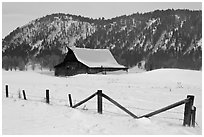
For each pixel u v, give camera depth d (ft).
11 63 485.56
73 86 83.92
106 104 49.19
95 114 38.17
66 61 241.55
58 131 28.50
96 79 129.59
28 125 31.09
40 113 37.91
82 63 223.10
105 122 33.17
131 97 59.93
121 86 86.74
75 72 230.89
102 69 223.71
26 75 160.86
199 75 134.10
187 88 86.53
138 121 33.27
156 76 135.95
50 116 35.96
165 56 561.43
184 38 618.44
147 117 34.88
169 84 105.81
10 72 195.83
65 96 60.85
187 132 29.60
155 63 517.14
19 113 37.88
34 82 108.47
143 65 549.95
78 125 31.24
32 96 60.70
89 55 241.55
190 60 522.88
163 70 151.02
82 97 59.47
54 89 74.64
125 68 239.91
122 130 29.60
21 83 99.86
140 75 143.95
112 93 66.33
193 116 32.63
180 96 64.03
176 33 647.56
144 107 47.96
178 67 503.20
